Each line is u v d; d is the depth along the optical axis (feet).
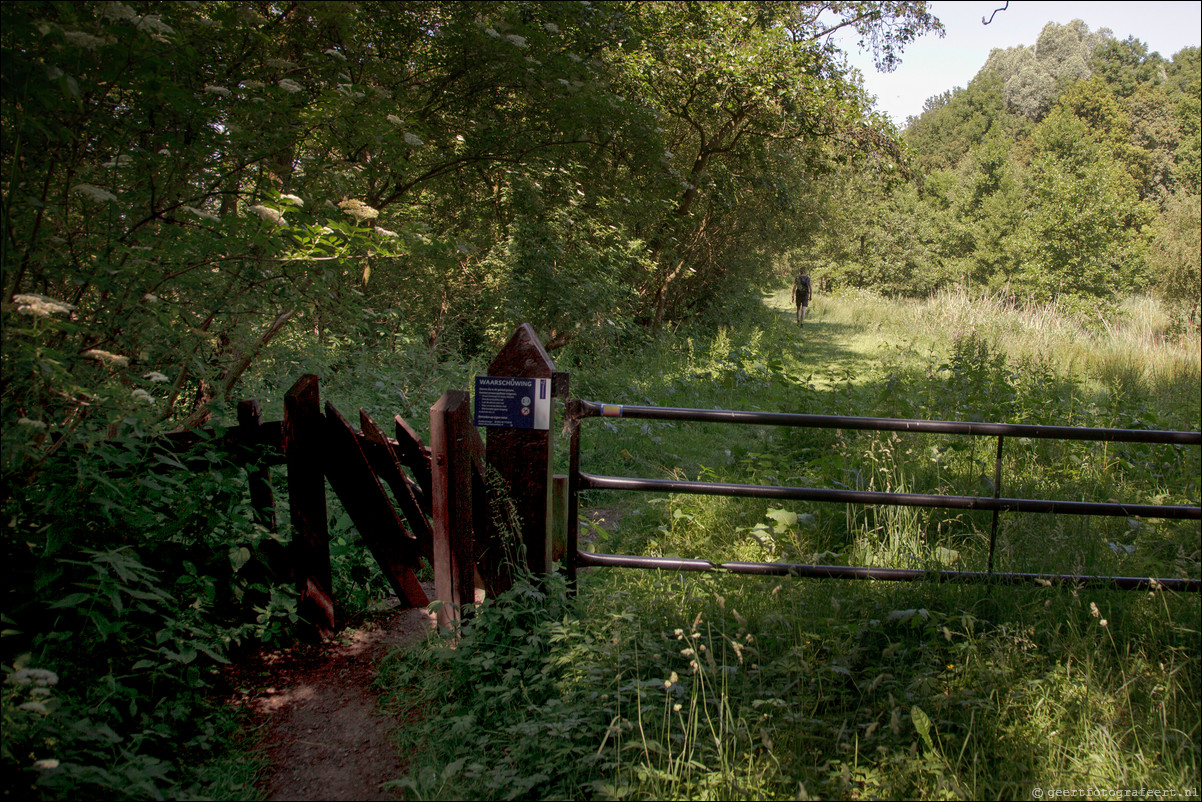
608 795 7.61
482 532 11.17
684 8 42.45
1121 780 8.13
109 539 9.66
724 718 8.87
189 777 8.61
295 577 11.60
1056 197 67.92
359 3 18.15
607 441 22.75
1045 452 20.38
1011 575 11.44
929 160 216.54
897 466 17.75
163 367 11.11
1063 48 237.66
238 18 13.10
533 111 26.71
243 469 11.81
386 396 21.13
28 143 9.70
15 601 8.90
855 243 106.32
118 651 9.34
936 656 9.93
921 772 8.05
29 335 8.66
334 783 8.71
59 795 7.30
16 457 8.95
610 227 38.34
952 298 65.98
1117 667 9.98
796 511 16.26
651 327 50.29
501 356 10.59
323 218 14.55
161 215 11.06
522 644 10.43
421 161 24.07
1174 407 29.81
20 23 8.64
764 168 51.37
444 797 8.09
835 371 40.14
